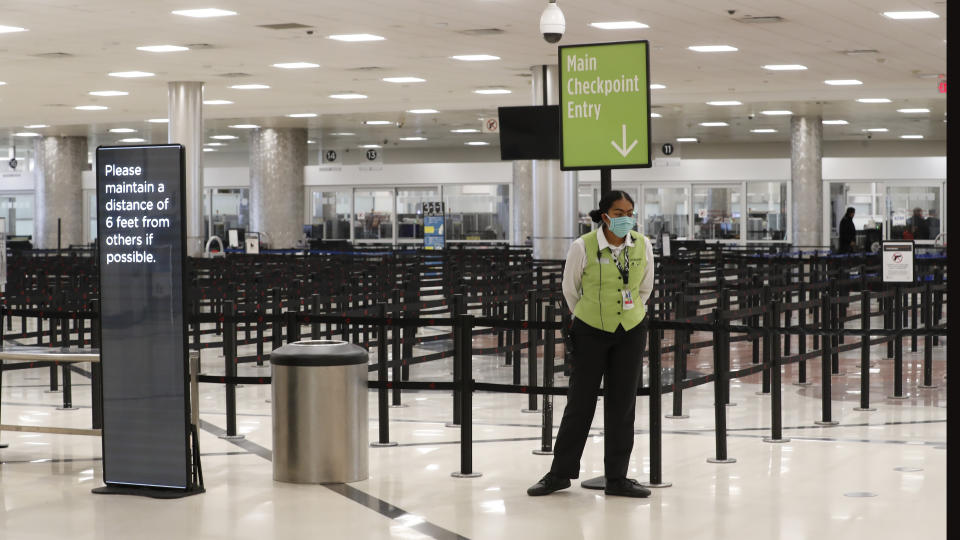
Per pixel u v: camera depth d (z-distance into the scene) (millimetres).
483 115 36406
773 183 36250
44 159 43812
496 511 6625
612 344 6867
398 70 26562
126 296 7074
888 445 8812
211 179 42000
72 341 14000
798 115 35469
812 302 10734
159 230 6965
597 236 6801
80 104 33781
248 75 27328
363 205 39531
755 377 13070
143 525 6344
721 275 15266
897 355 11492
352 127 40219
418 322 7637
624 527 6242
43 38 21391
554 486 7051
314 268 19203
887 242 12828
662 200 37125
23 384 12742
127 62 24875
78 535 6141
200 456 7910
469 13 18984
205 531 6203
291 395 7375
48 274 20812
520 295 12547
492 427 9805
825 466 7961
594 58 7465
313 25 20188
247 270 18453
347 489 7227
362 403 7547
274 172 39625
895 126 38906
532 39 21812
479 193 38375
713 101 32062
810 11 18922
